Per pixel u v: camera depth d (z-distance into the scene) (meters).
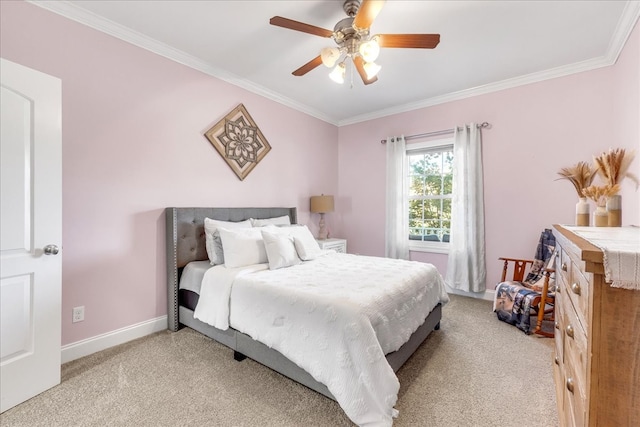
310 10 2.08
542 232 3.01
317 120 4.39
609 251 0.70
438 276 2.55
